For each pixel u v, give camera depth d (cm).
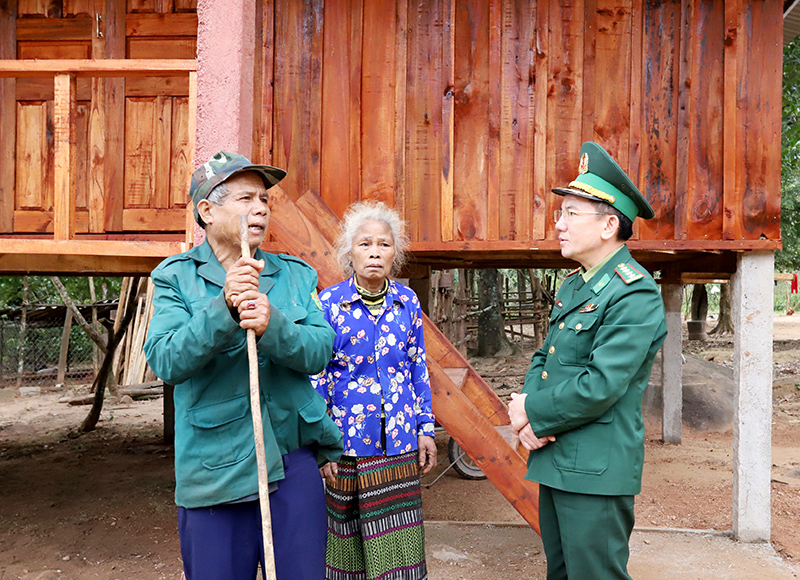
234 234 203
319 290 339
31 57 455
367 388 275
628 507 234
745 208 390
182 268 209
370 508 269
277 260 223
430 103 395
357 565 280
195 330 182
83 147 441
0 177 442
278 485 204
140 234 434
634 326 226
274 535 203
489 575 364
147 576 375
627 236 248
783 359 1321
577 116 393
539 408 234
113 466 643
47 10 455
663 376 722
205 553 197
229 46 305
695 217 392
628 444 233
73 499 530
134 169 439
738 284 409
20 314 1182
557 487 234
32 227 442
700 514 479
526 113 394
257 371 184
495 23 393
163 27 450
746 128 390
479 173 395
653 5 391
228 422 197
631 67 391
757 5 388
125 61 326
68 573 380
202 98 307
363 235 277
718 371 889
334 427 220
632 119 392
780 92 389
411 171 396
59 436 787
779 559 384
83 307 1149
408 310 292
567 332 246
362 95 396
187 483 198
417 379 298
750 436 411
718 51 390
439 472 612
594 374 224
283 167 398
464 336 1373
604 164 244
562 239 253
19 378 1141
